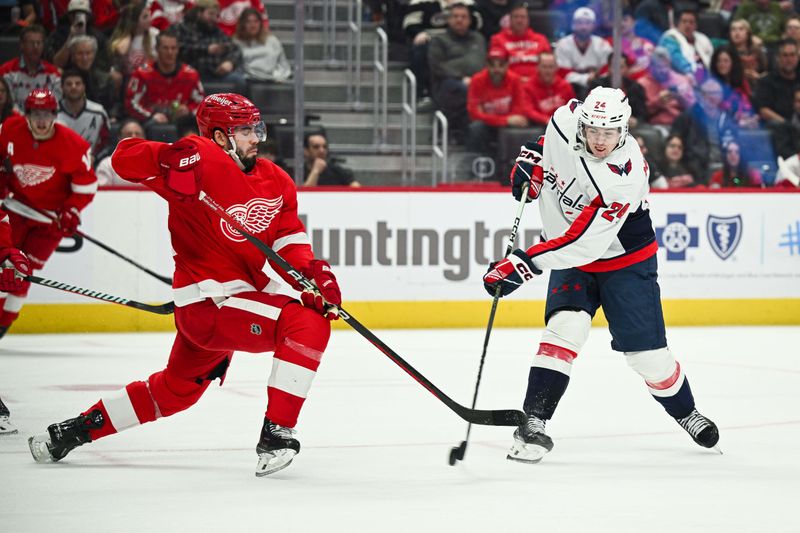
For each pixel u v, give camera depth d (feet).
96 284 101.09
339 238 104.99
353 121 119.96
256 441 49.93
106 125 108.68
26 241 84.69
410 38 123.75
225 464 44.55
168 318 102.89
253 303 41.34
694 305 111.34
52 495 38.40
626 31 124.06
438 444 49.75
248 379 71.61
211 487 39.91
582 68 122.31
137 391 43.78
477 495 38.86
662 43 124.06
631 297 47.50
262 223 42.22
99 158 108.78
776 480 41.91
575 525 34.32
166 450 47.62
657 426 55.11
